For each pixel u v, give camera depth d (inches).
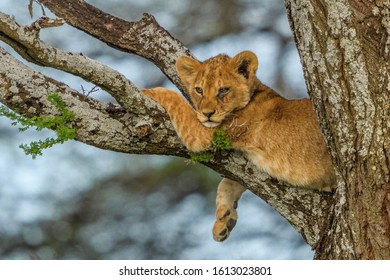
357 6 374.0
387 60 372.5
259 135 459.5
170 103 445.1
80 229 893.2
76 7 499.2
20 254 874.1
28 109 398.0
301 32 383.9
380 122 372.5
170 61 508.1
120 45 505.7
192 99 496.4
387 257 372.8
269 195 442.3
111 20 505.4
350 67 373.7
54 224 887.7
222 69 484.7
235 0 864.3
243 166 443.5
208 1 862.5
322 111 386.3
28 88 396.5
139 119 411.5
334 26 374.3
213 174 906.7
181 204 917.2
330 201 434.3
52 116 400.8
